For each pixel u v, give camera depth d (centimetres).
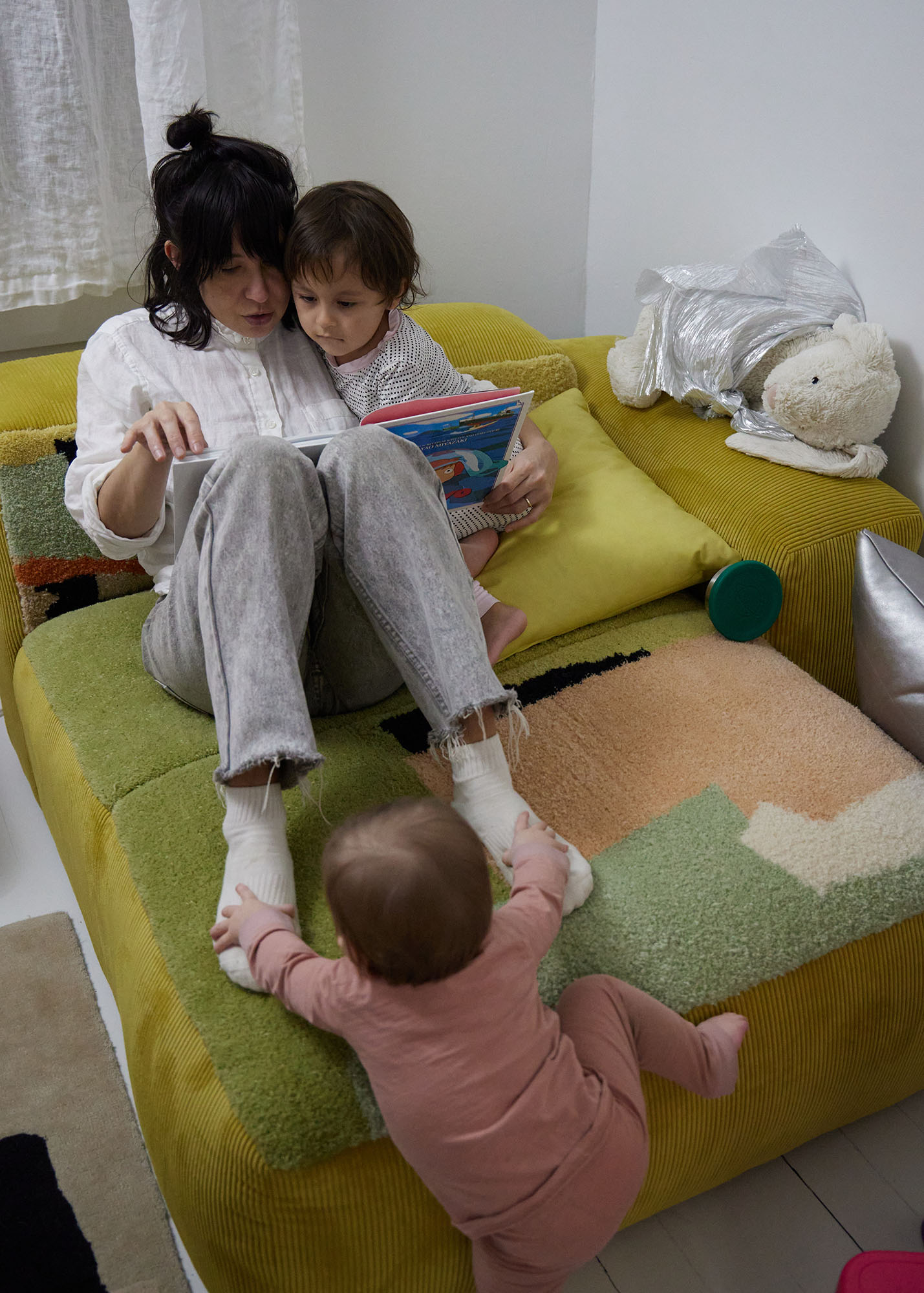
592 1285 99
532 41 195
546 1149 76
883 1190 108
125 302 185
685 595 149
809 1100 101
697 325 156
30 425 139
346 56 181
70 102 154
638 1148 81
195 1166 82
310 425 133
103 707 122
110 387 126
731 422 156
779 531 138
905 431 154
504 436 126
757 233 174
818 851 102
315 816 105
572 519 146
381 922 75
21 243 162
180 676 113
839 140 153
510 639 125
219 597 95
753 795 109
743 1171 105
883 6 141
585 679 127
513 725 119
